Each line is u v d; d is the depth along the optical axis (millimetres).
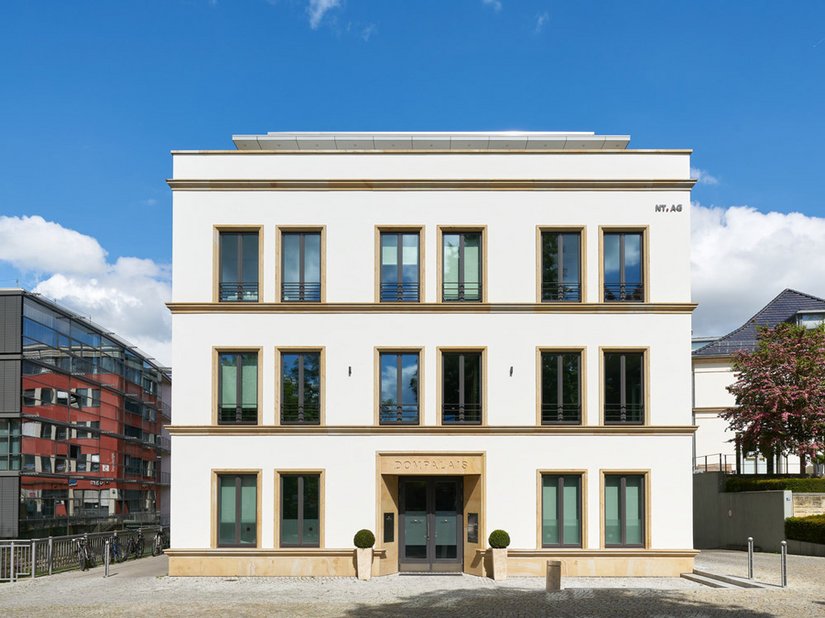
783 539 25906
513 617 14398
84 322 31719
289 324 21578
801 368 29578
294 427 21141
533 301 21766
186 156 22031
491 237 21906
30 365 27062
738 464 32469
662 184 22031
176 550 20812
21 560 21219
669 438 21359
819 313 43406
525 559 20859
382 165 22062
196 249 21844
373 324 21594
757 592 17047
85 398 31938
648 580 20156
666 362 21594
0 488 25734
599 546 20953
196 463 21125
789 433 29594
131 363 37781
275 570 20781
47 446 28234
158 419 42031
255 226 21891
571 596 16969
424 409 21359
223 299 21844
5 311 26406
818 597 16250
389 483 21453
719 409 42188
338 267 21812
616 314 21688
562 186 22016
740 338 44406
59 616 14773
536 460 21219
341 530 20969
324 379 21422
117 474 35531
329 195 21984
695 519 34062
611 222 21984
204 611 15203
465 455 21219
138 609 15477
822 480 26547
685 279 21875
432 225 21922
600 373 21500
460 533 21688
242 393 21547
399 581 19891
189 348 21500
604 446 21297
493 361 21500
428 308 21594
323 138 24344
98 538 24906
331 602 16312
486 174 22094
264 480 21047
